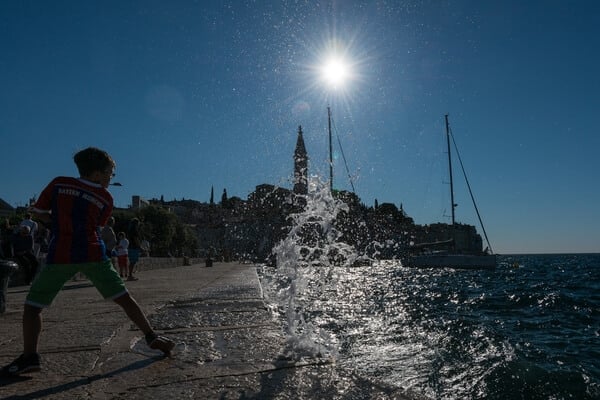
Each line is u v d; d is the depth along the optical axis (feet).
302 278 17.61
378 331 26.16
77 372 9.43
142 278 45.75
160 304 21.22
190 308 19.83
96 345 12.04
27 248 36.58
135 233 42.91
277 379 8.86
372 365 16.14
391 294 69.31
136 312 10.53
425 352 19.97
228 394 7.93
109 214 10.54
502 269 232.53
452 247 199.00
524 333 33.68
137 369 9.62
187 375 9.14
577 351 26.22
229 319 16.55
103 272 10.21
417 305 52.31
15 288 34.32
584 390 17.29
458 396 14.08
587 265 313.53
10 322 16.71
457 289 88.99
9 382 8.75
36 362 9.41
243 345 12.03
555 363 21.88
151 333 10.66
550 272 194.29
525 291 84.33
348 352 17.83
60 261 9.70
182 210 439.22
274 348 11.67
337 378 8.93
